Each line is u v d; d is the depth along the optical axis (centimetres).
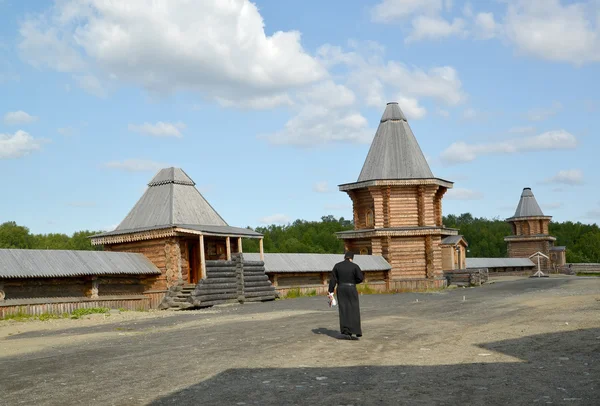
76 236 9869
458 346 1138
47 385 884
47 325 1958
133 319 2127
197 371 952
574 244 11769
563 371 866
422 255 4369
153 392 809
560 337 1195
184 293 2820
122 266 2755
